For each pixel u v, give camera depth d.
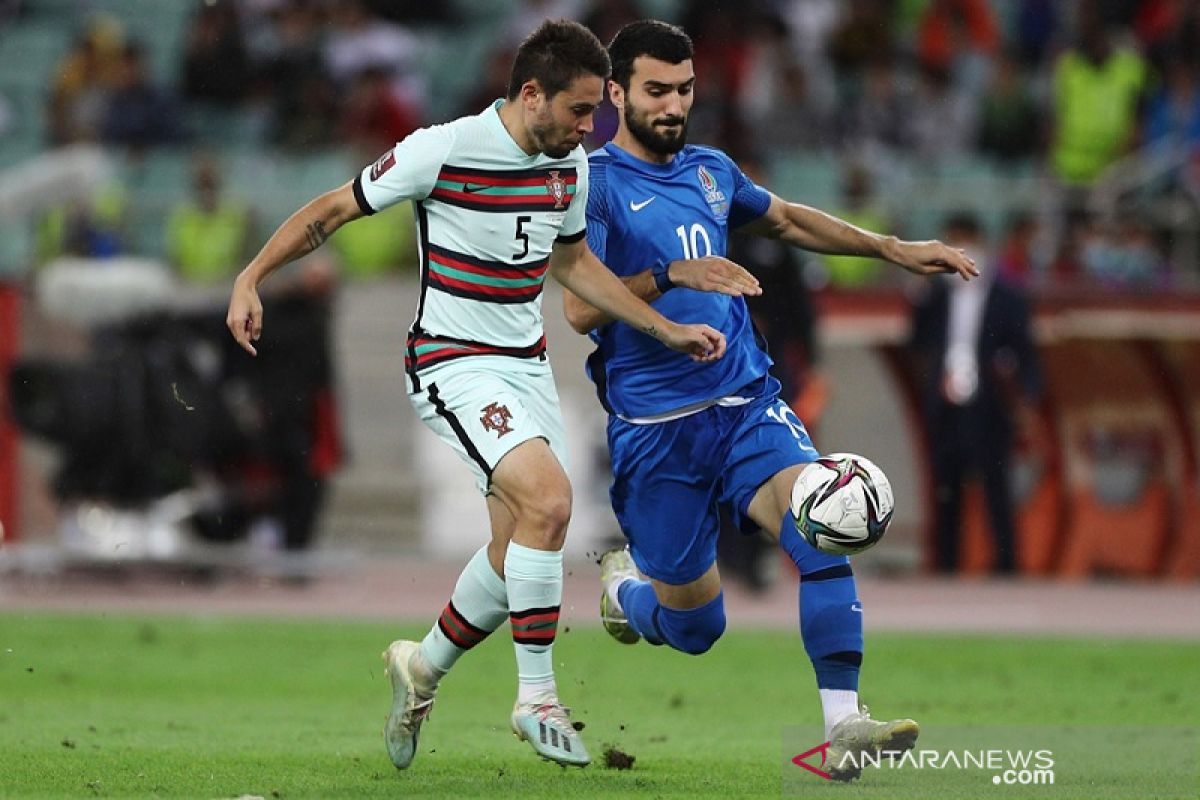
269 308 56.66
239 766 26.34
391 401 71.38
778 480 25.41
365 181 24.27
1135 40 78.06
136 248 69.62
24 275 63.97
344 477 68.94
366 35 82.44
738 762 27.22
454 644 25.20
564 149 24.23
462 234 24.61
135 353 55.62
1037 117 74.75
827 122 75.94
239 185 74.94
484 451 24.44
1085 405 60.47
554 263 25.38
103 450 55.66
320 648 44.25
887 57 79.06
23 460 61.62
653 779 25.22
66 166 68.25
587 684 38.62
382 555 67.25
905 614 51.81
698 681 39.19
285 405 56.56
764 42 76.94
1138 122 73.50
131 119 77.38
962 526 60.12
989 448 57.72
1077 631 48.09
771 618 50.62
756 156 71.69
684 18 76.81
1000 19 81.56
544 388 25.38
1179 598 55.53
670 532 26.53
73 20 88.00
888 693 37.25
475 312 24.80
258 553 57.62
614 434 26.70
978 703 35.66
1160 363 59.03
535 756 27.81
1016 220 64.25
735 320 26.48
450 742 29.66
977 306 56.84
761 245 48.81
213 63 79.62
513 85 24.28
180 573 58.78
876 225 66.88
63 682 38.34
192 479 57.00
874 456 62.59
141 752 27.92
